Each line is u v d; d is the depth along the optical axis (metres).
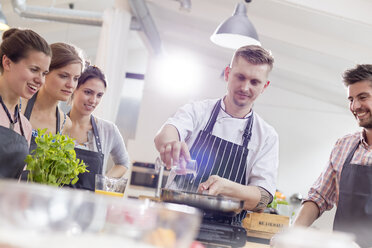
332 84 7.32
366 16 5.00
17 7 7.30
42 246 0.32
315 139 8.73
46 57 1.78
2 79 1.75
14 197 0.35
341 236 0.49
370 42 5.80
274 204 3.26
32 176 1.45
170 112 8.98
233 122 2.23
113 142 2.97
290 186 8.62
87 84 2.69
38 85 1.81
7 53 1.73
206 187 1.74
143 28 7.57
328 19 5.54
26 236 0.33
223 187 1.78
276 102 8.94
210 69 9.20
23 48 1.71
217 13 6.85
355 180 2.25
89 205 0.37
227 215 1.43
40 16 7.40
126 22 6.92
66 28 9.44
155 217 0.38
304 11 5.59
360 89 2.21
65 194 0.36
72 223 0.36
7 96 1.76
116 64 6.75
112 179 1.57
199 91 9.10
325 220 7.63
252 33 4.47
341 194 2.29
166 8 7.23
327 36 6.14
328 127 8.72
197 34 8.20
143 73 10.59
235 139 2.24
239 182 2.15
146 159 8.30
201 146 2.19
